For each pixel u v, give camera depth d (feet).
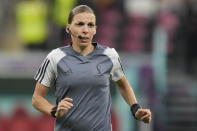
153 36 135.74
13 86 111.24
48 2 132.77
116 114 110.93
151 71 113.60
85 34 55.62
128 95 58.75
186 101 129.29
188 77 136.05
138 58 115.75
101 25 143.02
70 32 56.75
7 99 111.24
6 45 137.18
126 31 144.97
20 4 136.36
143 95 113.50
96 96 55.88
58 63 56.08
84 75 55.67
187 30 136.05
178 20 138.10
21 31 134.92
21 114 111.24
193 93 131.13
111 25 144.56
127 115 110.93
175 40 137.90
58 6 131.34
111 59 56.70
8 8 139.23
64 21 130.62
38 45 132.46
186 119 126.93
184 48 137.28
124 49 143.95
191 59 137.49
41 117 111.04
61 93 56.24
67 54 56.24
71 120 55.77
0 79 111.24
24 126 111.04
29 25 133.39
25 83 111.24
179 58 137.69
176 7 142.92
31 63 113.39
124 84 58.59
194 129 126.21
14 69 112.16
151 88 113.70
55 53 56.49
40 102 57.00
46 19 132.57
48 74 56.80
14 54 122.83
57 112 53.83
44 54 120.67
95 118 55.77
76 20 55.77
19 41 136.26
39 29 132.57
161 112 120.37
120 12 146.41
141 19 146.61
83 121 55.67
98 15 140.67
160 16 144.46
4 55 118.73
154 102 114.73
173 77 134.82
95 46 56.90
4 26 138.41
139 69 113.39
